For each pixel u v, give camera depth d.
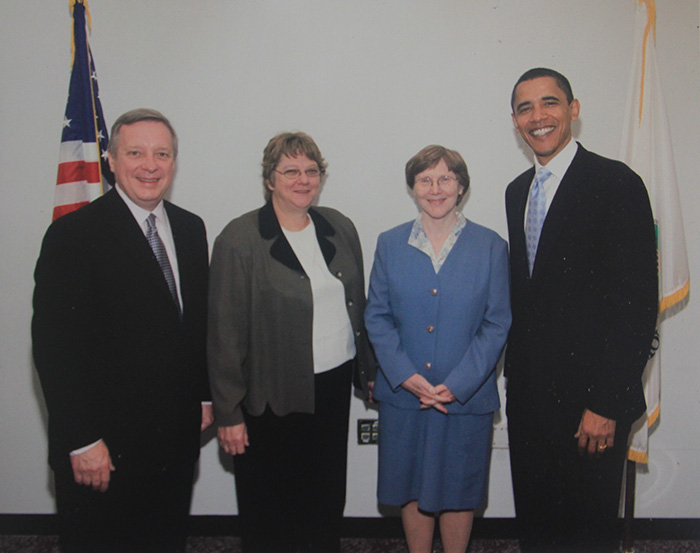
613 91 2.07
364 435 2.26
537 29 2.05
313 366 1.71
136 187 1.54
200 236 1.74
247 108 2.10
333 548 1.87
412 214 2.14
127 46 2.07
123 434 1.54
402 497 1.80
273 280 1.67
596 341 1.62
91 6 2.05
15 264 2.18
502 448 2.25
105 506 1.59
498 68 2.07
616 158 2.09
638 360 1.59
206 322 1.72
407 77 2.08
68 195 1.94
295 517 1.83
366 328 1.80
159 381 1.55
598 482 1.72
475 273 1.71
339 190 2.14
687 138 2.08
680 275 1.93
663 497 2.26
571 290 1.62
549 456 1.74
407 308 1.74
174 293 1.61
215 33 2.07
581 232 1.61
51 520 2.29
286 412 1.72
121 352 1.52
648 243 1.59
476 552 2.18
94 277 1.50
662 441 2.23
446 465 1.76
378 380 1.82
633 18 2.04
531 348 1.70
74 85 1.95
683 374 2.20
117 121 1.57
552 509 1.77
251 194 2.14
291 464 1.78
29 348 2.22
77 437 1.49
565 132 1.70
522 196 1.81
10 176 2.13
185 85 2.09
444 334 1.71
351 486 2.29
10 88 2.10
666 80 2.06
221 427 1.69
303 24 2.07
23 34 2.08
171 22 2.06
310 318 1.68
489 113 2.09
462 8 2.05
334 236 1.81
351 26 2.07
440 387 1.69
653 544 2.23
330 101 2.10
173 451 1.61
